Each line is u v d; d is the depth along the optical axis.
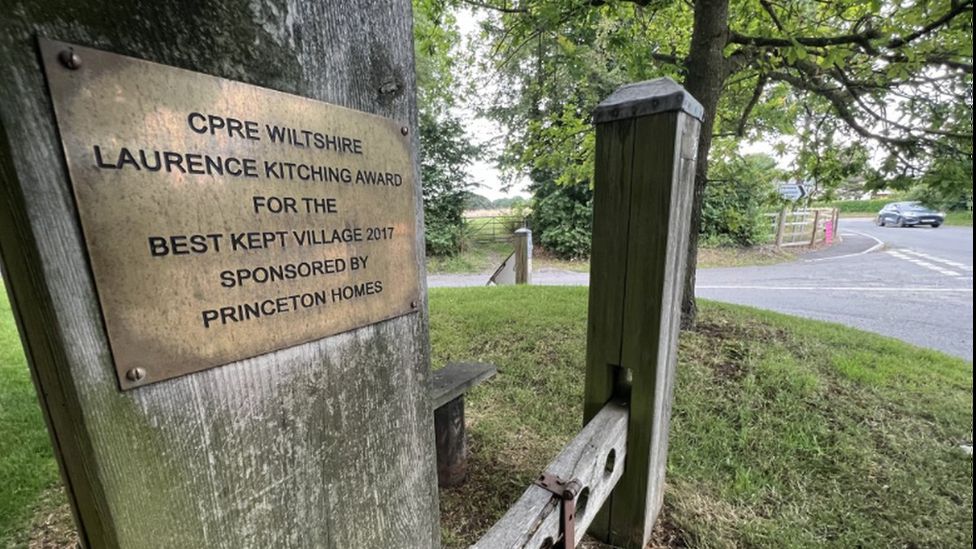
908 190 3.37
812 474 1.84
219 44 0.49
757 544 1.49
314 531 0.66
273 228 0.56
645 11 3.52
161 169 0.46
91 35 0.40
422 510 0.87
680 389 2.49
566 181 4.73
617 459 1.40
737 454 1.97
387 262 0.74
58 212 0.40
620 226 1.35
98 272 0.43
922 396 2.44
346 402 0.69
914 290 6.16
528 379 2.75
